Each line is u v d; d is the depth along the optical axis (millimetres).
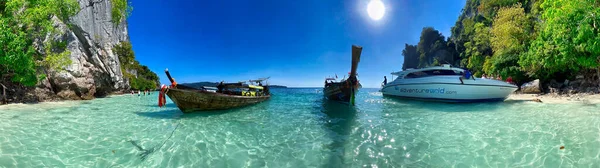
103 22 30812
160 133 7016
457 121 8203
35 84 15852
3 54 13062
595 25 11883
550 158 4566
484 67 27453
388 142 6012
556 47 15125
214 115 10641
